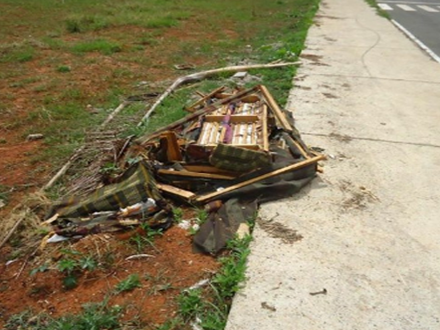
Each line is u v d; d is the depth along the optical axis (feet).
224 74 20.76
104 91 18.92
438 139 14.12
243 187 10.36
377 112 16.31
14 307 7.62
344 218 9.92
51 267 8.40
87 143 13.38
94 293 7.86
